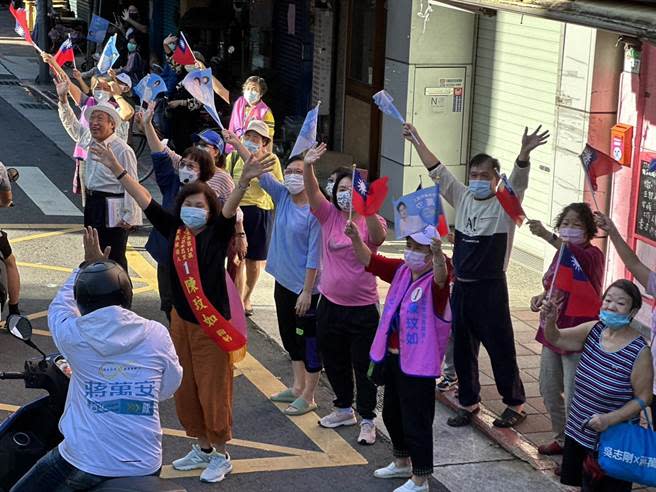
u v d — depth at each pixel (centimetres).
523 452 730
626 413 588
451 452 740
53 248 1214
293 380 868
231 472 703
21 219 1327
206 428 682
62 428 503
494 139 1288
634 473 578
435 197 625
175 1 2275
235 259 885
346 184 717
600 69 973
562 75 1021
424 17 1277
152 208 666
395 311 656
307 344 788
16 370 849
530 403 819
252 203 965
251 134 888
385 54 1376
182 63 948
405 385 653
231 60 1983
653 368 612
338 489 684
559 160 1038
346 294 727
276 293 799
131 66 1966
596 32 965
